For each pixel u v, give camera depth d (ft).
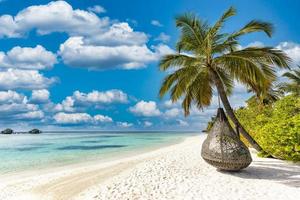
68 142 146.30
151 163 42.32
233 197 24.93
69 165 58.08
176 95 44.29
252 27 40.73
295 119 40.47
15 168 55.36
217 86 42.83
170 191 27.84
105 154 78.74
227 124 34.96
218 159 32.86
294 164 39.24
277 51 39.34
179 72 42.63
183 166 39.01
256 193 25.72
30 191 34.94
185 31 43.70
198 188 28.17
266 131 45.19
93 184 35.86
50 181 40.32
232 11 40.19
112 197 27.32
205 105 47.83
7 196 33.14
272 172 34.14
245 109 70.74
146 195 27.14
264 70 39.19
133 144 123.85
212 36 41.78
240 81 42.57
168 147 93.04
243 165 32.50
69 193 32.37
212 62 42.39
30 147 109.91
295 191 25.93
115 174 41.52
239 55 40.37
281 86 90.17
